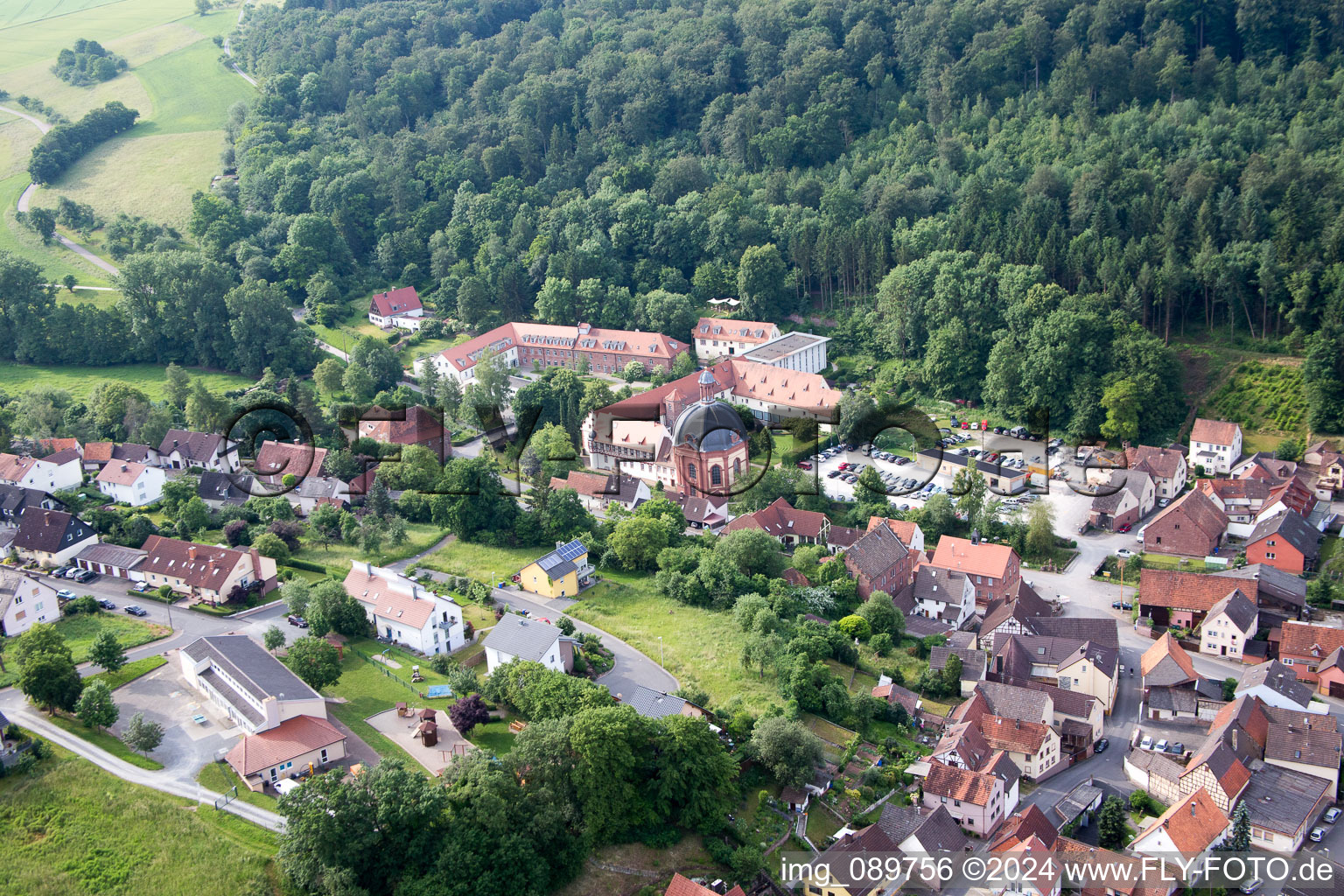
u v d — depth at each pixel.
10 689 129.88
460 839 100.75
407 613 146.12
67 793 110.31
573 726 112.00
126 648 143.62
